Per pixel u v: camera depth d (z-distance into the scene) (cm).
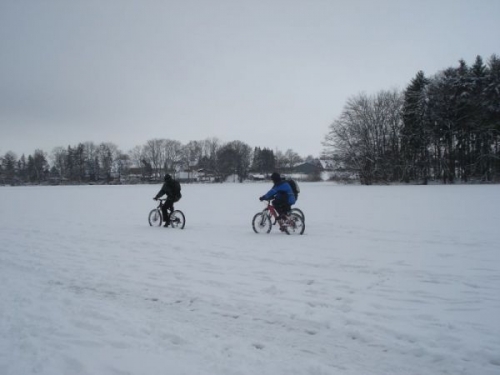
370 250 948
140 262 869
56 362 416
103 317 539
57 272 790
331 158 6431
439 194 3023
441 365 400
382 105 6278
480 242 1018
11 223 1645
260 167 14138
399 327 486
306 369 395
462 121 5700
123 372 394
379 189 4234
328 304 572
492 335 460
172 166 13288
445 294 608
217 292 638
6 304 595
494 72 5691
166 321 523
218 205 2500
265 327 500
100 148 13212
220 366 402
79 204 2767
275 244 1059
